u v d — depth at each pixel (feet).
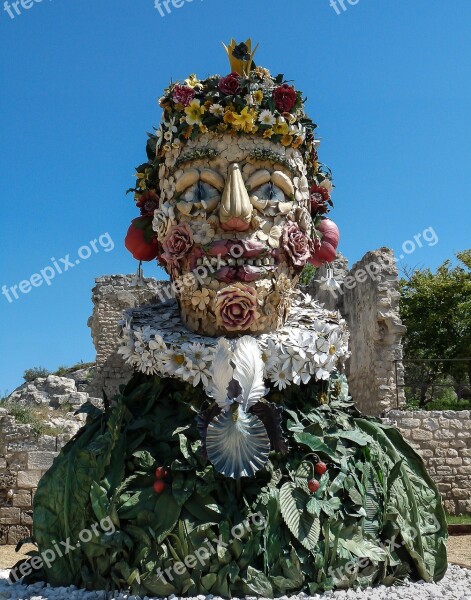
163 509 17.92
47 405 67.82
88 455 19.53
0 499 49.49
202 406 19.25
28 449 50.29
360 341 71.15
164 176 21.45
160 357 19.43
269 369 19.42
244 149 20.35
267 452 17.89
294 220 20.95
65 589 18.56
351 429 20.52
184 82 21.25
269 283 20.20
